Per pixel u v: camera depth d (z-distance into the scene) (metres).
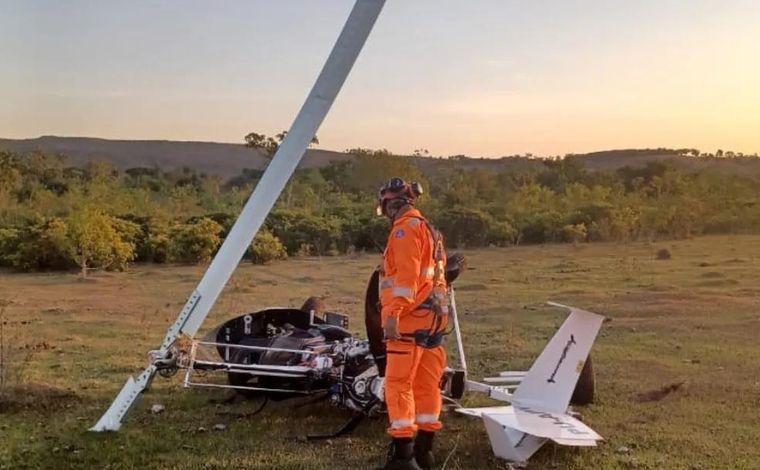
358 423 5.65
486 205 31.20
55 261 19.42
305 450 5.25
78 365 7.91
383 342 5.18
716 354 8.36
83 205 24.27
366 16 5.26
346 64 5.30
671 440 5.46
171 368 5.53
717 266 17.89
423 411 4.89
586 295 13.36
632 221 27.42
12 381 6.64
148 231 22.56
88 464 4.92
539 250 24.41
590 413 6.15
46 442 5.31
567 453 5.14
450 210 28.09
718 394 6.72
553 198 33.06
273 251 21.17
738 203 32.78
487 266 19.33
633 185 40.78
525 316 11.23
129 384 5.60
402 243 4.58
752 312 11.12
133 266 20.58
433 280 4.75
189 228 21.56
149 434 5.54
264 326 6.87
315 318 7.12
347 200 32.72
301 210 27.50
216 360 6.21
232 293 14.16
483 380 6.49
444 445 5.34
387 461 4.82
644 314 11.12
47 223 20.61
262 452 5.20
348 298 13.55
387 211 4.83
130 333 9.96
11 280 17.27
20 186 31.34
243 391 6.40
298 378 5.97
